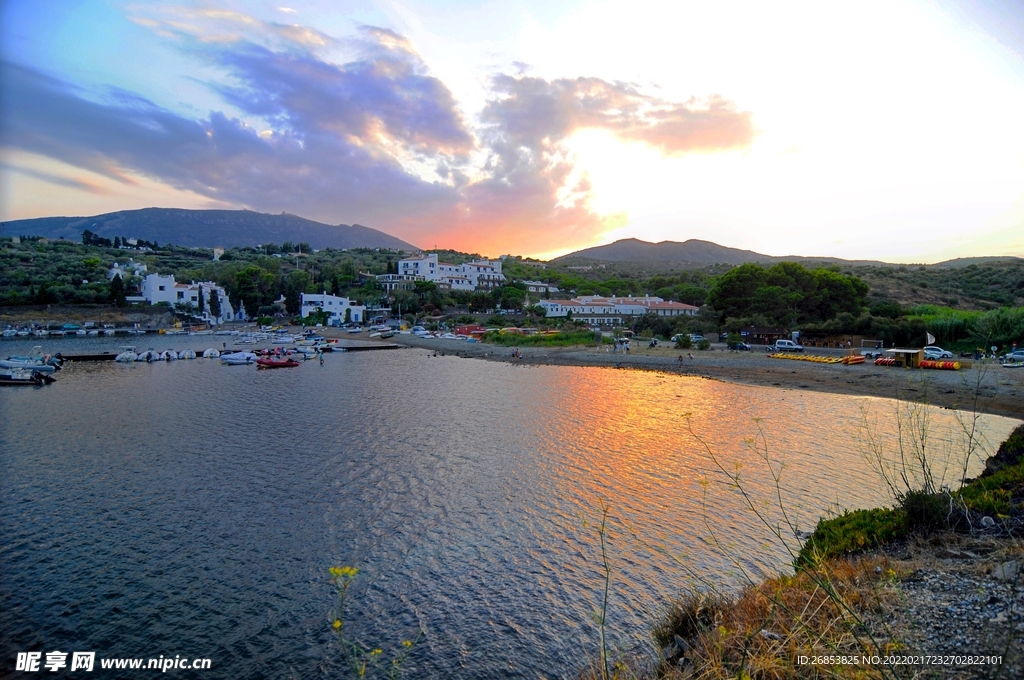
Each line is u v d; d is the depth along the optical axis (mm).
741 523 18828
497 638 13047
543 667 12000
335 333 119750
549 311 137875
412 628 13508
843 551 12227
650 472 24703
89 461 26609
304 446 29453
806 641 7418
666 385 52500
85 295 118250
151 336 107562
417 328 122188
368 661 12328
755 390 48969
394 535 18422
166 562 16656
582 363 71625
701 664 8203
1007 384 43750
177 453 28047
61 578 15766
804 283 95812
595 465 25859
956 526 12398
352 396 46344
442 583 15469
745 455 27172
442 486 22969
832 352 74000
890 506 19516
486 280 181500
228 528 18984
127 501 21391
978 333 67500
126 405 41750
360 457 27312
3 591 15070
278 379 57125
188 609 14352
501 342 97375
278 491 22469
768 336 86812
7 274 118500
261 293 147625
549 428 33844
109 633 13398
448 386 52469
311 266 189500
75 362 70062
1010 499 13219
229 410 39812
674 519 19328
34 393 47375
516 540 17969
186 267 174625
